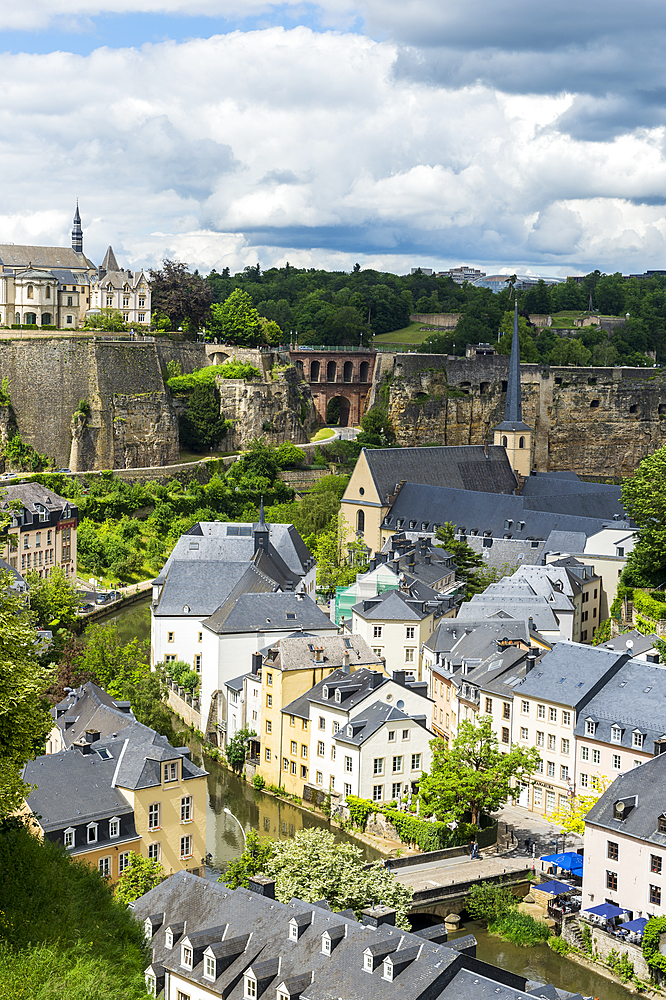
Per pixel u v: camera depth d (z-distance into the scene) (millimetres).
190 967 76750
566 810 120188
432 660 146250
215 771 137625
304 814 124688
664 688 117000
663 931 92625
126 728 107125
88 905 67188
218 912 80438
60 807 95688
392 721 120250
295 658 132250
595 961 95250
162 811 100875
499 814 123125
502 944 98188
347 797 119312
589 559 184750
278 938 76438
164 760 101125
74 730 111938
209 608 159125
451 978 70188
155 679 134375
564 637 162875
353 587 183250
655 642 136250
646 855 96312
